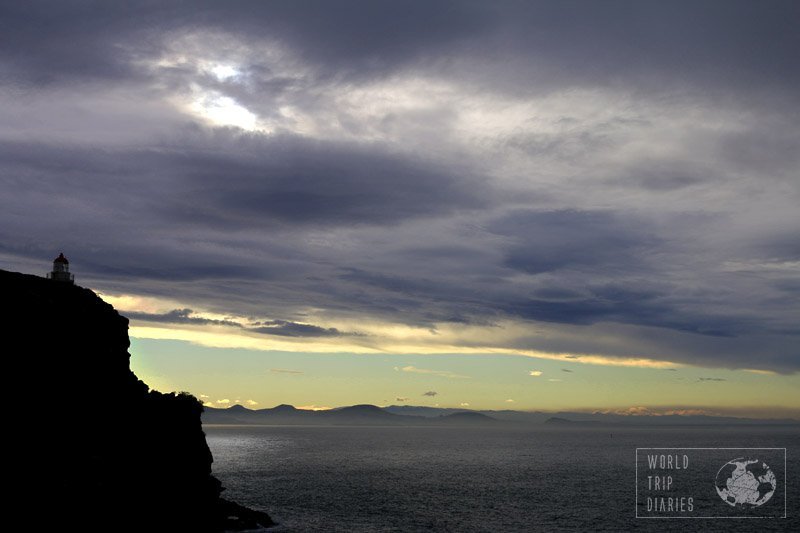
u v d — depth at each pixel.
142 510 85.75
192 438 103.88
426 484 165.25
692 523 111.44
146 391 107.56
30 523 73.31
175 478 96.31
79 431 88.25
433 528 104.75
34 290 94.69
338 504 127.06
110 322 102.94
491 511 122.00
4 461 76.62
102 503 80.75
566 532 103.19
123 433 94.50
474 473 197.50
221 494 138.62
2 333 84.88
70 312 96.06
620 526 108.62
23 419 82.38
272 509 118.69
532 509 124.88
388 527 104.62
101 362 98.25
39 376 87.12
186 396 109.19
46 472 79.06
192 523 91.62
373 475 187.25
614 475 191.88
